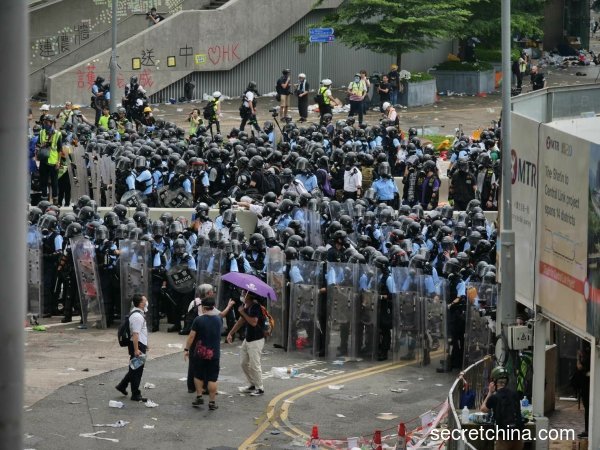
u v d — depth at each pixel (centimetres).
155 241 3412
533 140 2592
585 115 2948
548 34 9544
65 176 4684
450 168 4919
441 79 7944
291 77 7688
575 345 2866
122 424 2511
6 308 807
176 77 7262
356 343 3198
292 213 3825
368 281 3188
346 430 2541
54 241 3494
